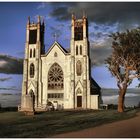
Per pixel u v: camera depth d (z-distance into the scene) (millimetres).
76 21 110875
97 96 102688
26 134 26656
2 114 64375
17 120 44375
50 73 110188
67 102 105812
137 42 65125
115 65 67312
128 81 66250
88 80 104875
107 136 24562
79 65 107000
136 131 27828
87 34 110750
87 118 46250
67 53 109625
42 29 118562
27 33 115938
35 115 59031
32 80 111125
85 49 107438
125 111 66125
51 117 51062
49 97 108500
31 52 114062
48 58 111625
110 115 52281
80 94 105062
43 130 29875
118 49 66312
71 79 106312
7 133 27734
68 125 34969
